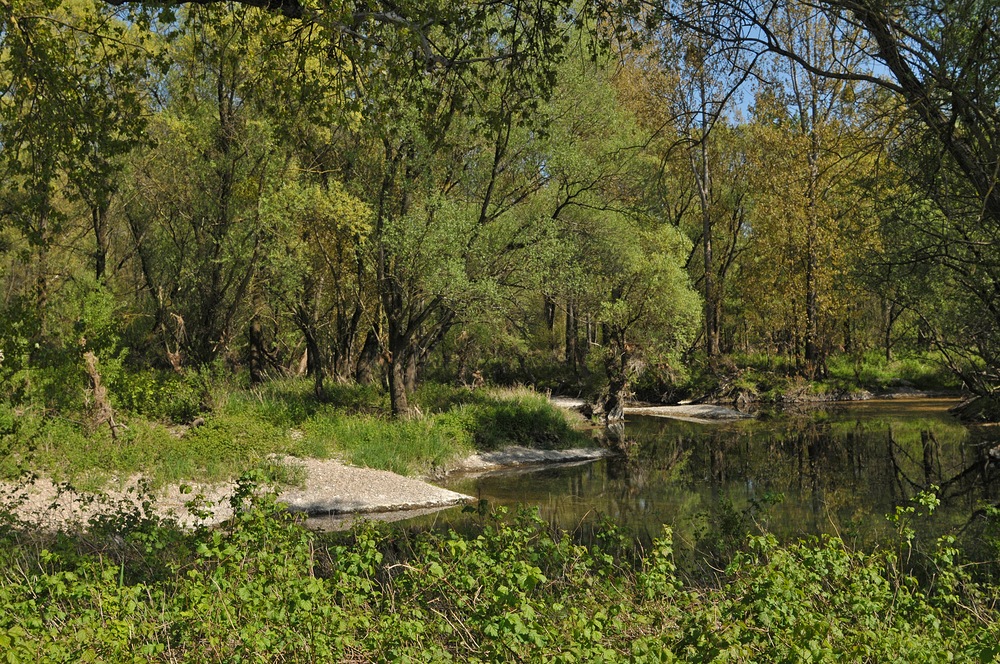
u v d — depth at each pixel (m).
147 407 19.88
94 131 9.98
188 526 13.55
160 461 16.78
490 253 22.67
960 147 8.38
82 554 8.03
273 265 23.02
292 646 5.42
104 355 17.31
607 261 28.34
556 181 25.17
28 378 15.51
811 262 36.16
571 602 6.45
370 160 24.11
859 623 5.61
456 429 23.16
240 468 17.27
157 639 5.81
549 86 9.90
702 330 43.41
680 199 45.53
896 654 5.20
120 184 22.56
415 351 26.58
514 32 9.53
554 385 38.66
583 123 23.72
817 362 41.50
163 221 26.22
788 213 35.50
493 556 6.57
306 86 10.01
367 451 20.03
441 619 5.96
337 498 16.70
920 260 11.20
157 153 23.52
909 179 9.58
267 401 23.00
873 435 26.27
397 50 9.32
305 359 33.22
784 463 21.48
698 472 20.62
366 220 22.50
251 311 28.09
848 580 6.47
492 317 23.75
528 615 5.06
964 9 7.72
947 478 17.95
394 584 6.40
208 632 5.49
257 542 7.09
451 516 15.67
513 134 21.80
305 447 19.48
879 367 43.69
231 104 23.33
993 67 7.96
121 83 10.33
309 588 5.55
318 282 25.05
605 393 32.75
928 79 7.73
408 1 8.96
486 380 36.62
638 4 8.75
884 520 13.32
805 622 5.06
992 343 13.27
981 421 28.36
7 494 12.66
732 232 46.12
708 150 40.38
